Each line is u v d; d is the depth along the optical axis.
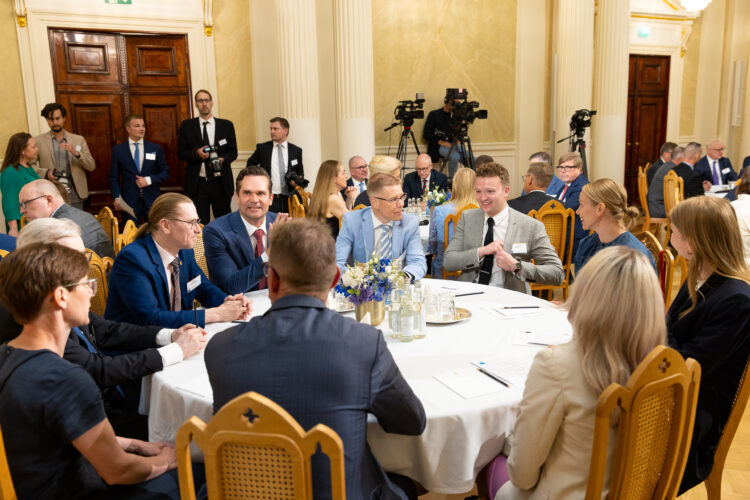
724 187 7.27
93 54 6.58
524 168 8.98
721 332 1.80
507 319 2.36
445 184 6.67
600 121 8.40
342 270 3.02
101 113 6.71
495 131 8.77
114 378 1.88
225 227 2.98
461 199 4.11
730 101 10.38
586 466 1.33
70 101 6.55
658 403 1.31
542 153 5.67
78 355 1.89
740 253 1.87
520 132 8.88
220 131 6.39
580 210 2.71
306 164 6.81
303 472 1.11
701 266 1.92
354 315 2.38
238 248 2.96
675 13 9.78
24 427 1.36
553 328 2.23
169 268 2.52
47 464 1.40
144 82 6.83
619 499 1.30
